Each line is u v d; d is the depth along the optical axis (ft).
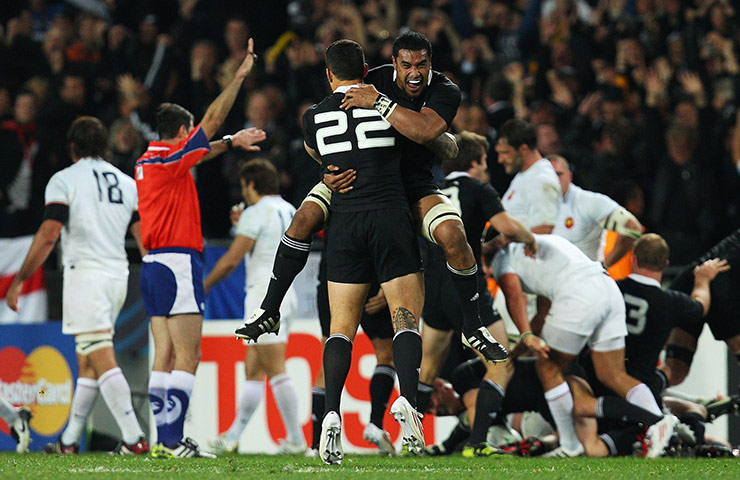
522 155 82.33
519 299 73.41
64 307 77.77
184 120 70.90
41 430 86.38
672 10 125.70
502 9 138.72
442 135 53.47
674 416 69.67
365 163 51.72
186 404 68.90
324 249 72.69
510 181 102.12
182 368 69.00
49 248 77.05
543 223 81.10
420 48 52.19
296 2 142.10
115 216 78.89
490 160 102.78
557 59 127.85
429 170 54.54
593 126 116.26
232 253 80.07
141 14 143.74
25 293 93.35
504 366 71.97
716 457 71.56
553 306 71.46
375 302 71.82
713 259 78.64
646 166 108.58
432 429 83.30
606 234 91.86
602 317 70.95
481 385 72.02
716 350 82.23
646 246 73.72
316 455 74.59
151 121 120.26
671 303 73.97
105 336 77.51
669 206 107.24
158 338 69.87
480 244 71.82
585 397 72.54
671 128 108.17
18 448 78.54
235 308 91.50
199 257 70.69
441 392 77.97
